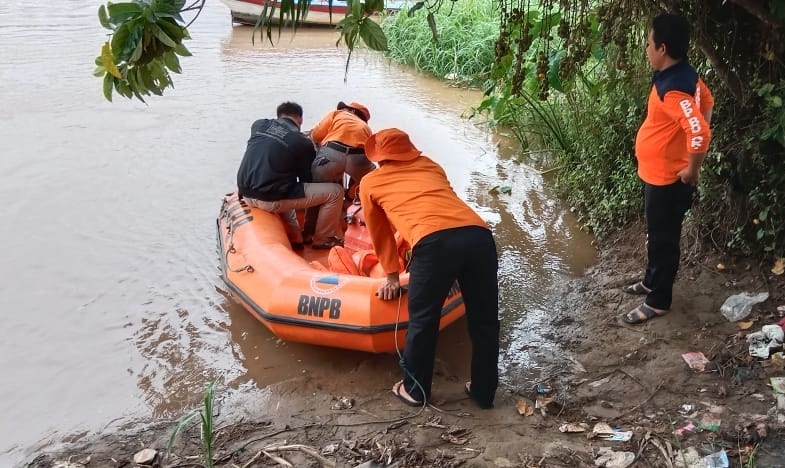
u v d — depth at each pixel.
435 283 3.38
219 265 5.40
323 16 13.76
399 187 3.46
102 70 2.59
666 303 4.31
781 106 4.12
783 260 4.43
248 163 5.16
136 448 3.53
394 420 3.65
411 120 8.80
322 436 3.55
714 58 4.36
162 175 6.90
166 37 2.43
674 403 3.57
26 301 4.91
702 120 3.59
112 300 4.96
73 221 5.99
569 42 4.51
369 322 4.00
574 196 6.41
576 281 5.12
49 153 7.33
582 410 3.65
